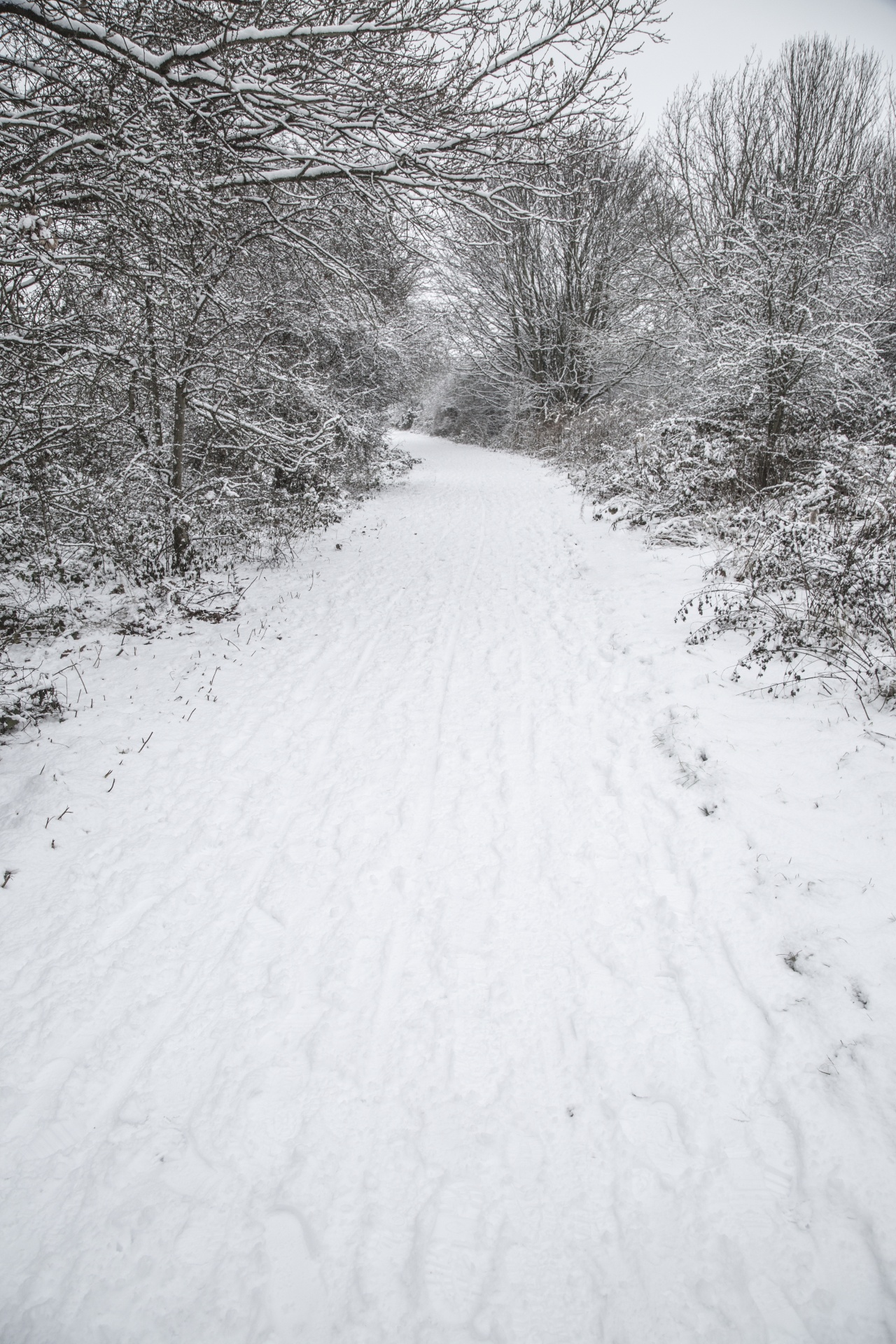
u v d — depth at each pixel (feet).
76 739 15.58
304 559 32.09
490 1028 8.64
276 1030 8.77
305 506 36.70
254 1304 6.17
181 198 15.67
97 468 26.53
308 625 23.21
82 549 25.34
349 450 44.42
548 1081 7.98
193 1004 9.18
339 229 22.57
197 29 17.08
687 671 16.17
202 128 17.38
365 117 18.51
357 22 17.66
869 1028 7.86
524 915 10.34
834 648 14.57
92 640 21.22
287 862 11.75
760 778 11.96
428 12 17.16
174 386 25.52
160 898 11.02
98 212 16.25
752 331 27.68
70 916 10.64
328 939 10.14
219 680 18.88
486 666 19.11
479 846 11.85
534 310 73.51
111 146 15.07
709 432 30.55
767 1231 6.38
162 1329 6.03
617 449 43.93
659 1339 5.79
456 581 27.66
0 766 14.48
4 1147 7.48
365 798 13.41
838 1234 6.25
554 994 9.04
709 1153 7.07
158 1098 7.99
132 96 16.01
